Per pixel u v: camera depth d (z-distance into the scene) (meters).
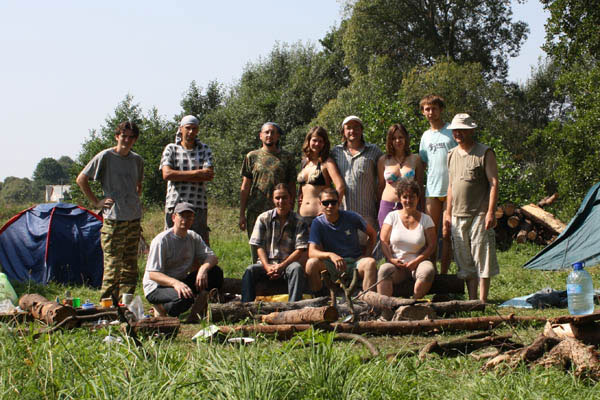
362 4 38.06
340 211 6.96
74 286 10.14
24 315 5.96
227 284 7.76
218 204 32.62
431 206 8.08
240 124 39.38
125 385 3.32
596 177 17.42
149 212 26.56
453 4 38.50
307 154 7.81
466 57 38.84
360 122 7.91
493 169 7.11
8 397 3.39
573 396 3.44
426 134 8.20
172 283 6.49
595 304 6.84
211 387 3.29
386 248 6.95
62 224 10.48
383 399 3.29
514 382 3.60
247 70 48.53
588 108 17.89
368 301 6.19
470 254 7.25
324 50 47.75
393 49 38.75
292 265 6.76
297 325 5.36
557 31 17.89
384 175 7.77
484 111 32.94
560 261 10.66
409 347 4.90
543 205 17.66
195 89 45.78
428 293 7.30
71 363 3.79
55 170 139.62
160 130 34.34
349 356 3.75
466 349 4.54
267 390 3.21
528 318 5.63
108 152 7.78
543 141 19.03
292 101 42.25
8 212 21.62
